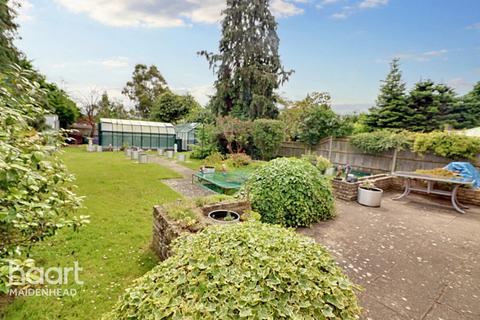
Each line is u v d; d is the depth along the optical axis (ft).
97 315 7.23
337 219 14.48
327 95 61.16
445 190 19.70
